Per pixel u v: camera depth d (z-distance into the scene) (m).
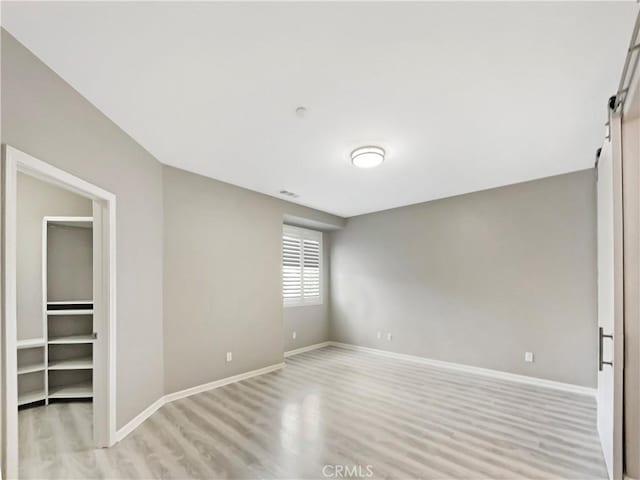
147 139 2.77
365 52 1.68
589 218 3.55
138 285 2.83
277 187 4.22
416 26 1.51
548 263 3.81
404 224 5.23
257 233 4.39
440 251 4.77
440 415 2.92
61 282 3.43
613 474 1.75
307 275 5.87
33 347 3.20
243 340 4.09
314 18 1.46
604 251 2.27
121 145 2.60
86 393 3.14
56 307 3.32
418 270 5.02
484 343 4.27
